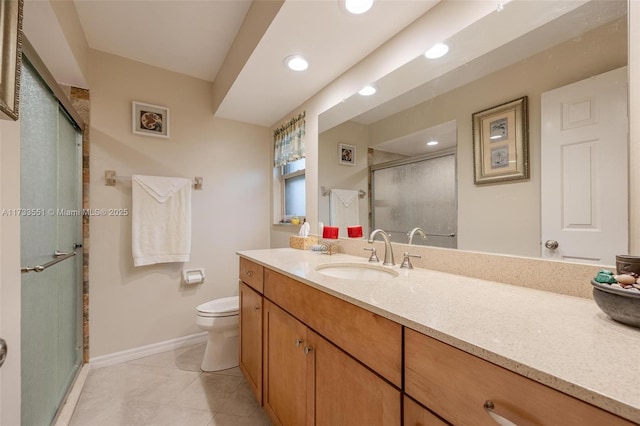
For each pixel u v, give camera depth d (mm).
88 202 1979
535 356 489
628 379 422
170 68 2324
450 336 576
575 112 883
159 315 2248
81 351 1923
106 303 2039
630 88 779
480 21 1107
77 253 1874
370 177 1653
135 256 2062
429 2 1250
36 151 1250
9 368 622
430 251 1309
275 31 1416
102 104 2043
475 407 541
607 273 674
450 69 1237
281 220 2803
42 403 1297
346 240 1808
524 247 997
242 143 2697
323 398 998
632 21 778
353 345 860
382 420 746
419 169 1380
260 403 1508
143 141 2207
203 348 2320
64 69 1755
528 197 992
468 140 1179
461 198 1202
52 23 1369
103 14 1698
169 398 1651
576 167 879
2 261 607
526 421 470
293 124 2389
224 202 2590
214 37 1937
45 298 1339
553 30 938
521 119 1013
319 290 1031
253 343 1624
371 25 1383
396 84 1479
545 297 846
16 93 614
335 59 1671
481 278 1104
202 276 2395
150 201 2133
